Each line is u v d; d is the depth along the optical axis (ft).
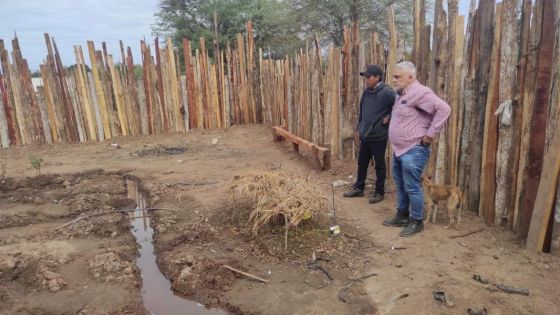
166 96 40.32
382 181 19.39
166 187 23.44
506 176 15.48
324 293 12.65
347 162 25.48
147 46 38.93
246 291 13.08
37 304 12.55
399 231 16.46
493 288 12.37
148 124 40.42
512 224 15.58
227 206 19.53
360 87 23.47
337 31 72.13
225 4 91.71
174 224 18.04
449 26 16.98
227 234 16.80
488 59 15.64
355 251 15.02
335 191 21.48
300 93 30.45
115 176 26.66
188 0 95.55
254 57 40.91
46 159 31.55
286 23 74.13
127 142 37.78
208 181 24.40
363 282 13.09
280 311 11.96
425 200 16.83
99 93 38.11
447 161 18.03
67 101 37.09
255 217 16.47
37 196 22.44
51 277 13.71
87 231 17.74
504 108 14.92
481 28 15.75
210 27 92.12
